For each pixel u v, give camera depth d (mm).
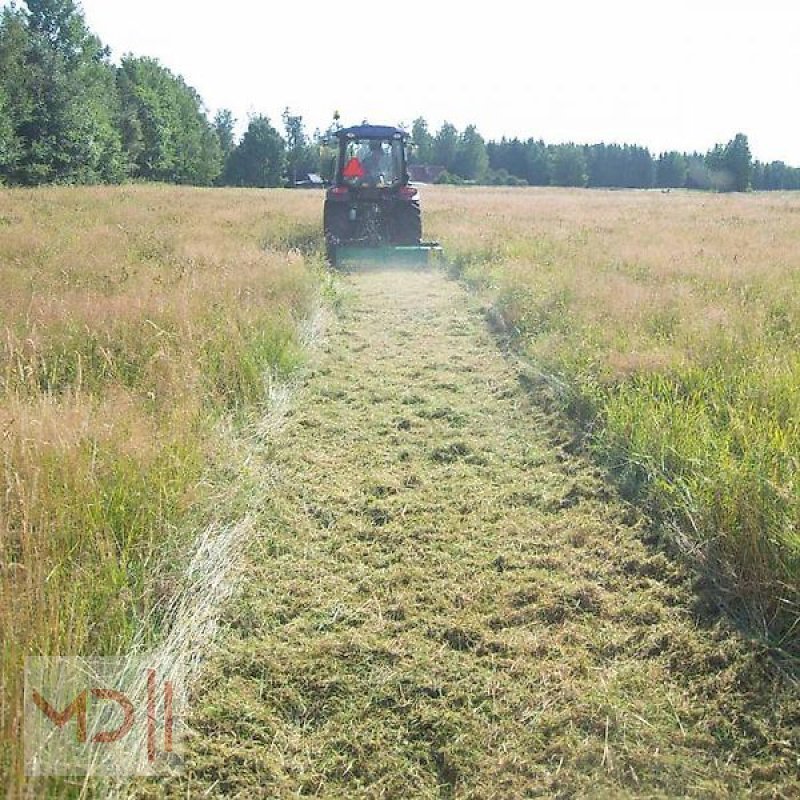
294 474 4324
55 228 13492
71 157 39531
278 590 3191
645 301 7363
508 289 8695
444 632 2914
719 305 7258
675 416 4359
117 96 51062
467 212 20656
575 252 11633
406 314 8648
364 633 2908
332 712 2521
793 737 2373
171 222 15602
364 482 4246
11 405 3836
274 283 8133
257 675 2682
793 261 10594
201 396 5078
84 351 5488
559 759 2322
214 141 63938
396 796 2219
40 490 3090
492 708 2520
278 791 2213
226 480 4094
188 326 5707
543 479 4312
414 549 3547
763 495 3219
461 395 5836
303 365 6297
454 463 4559
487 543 3604
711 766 2291
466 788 2238
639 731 2418
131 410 4277
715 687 2615
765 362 5137
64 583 2791
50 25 47344
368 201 12750
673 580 3281
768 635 2834
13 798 1916
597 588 3199
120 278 8125
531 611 3051
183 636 2811
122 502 3385
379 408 5512
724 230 16344
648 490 3969
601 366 5637
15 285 7426
